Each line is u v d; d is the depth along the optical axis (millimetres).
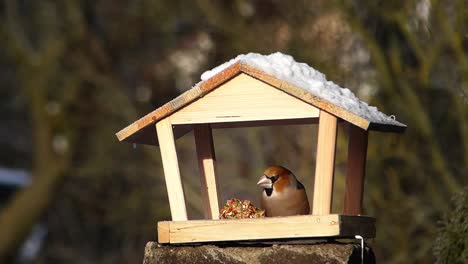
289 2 14633
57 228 20297
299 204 5797
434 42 12594
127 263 18641
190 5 16859
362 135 6250
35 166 19938
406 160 13148
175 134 6234
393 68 13047
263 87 5574
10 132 24094
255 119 5562
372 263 5812
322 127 5465
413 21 12742
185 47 17281
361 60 13719
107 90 18031
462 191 6684
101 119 18375
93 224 19266
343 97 5668
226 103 5609
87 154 19219
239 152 15422
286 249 5488
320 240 5852
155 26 17906
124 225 18375
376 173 13438
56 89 19516
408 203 13062
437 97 13086
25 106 23609
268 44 14852
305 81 5668
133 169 17453
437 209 12852
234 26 15359
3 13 20359
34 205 19438
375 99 13336
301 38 14234
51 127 19375
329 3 13797
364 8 13242
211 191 6215
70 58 18719
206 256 5582
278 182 5785
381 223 13297
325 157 5438
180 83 17641
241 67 5543
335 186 13188
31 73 19438
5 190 22062
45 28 19344
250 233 5438
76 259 19859
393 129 5824
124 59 18391
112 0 18266
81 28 18422
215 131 15578
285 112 5531
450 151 13250
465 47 12102
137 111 17922
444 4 12156
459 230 6531
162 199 17250
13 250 19562
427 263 12992
